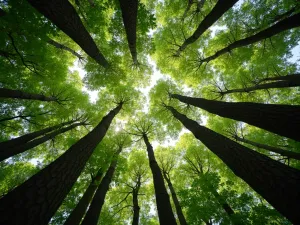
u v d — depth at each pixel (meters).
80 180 7.78
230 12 10.31
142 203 11.21
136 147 12.36
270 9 8.98
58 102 9.02
